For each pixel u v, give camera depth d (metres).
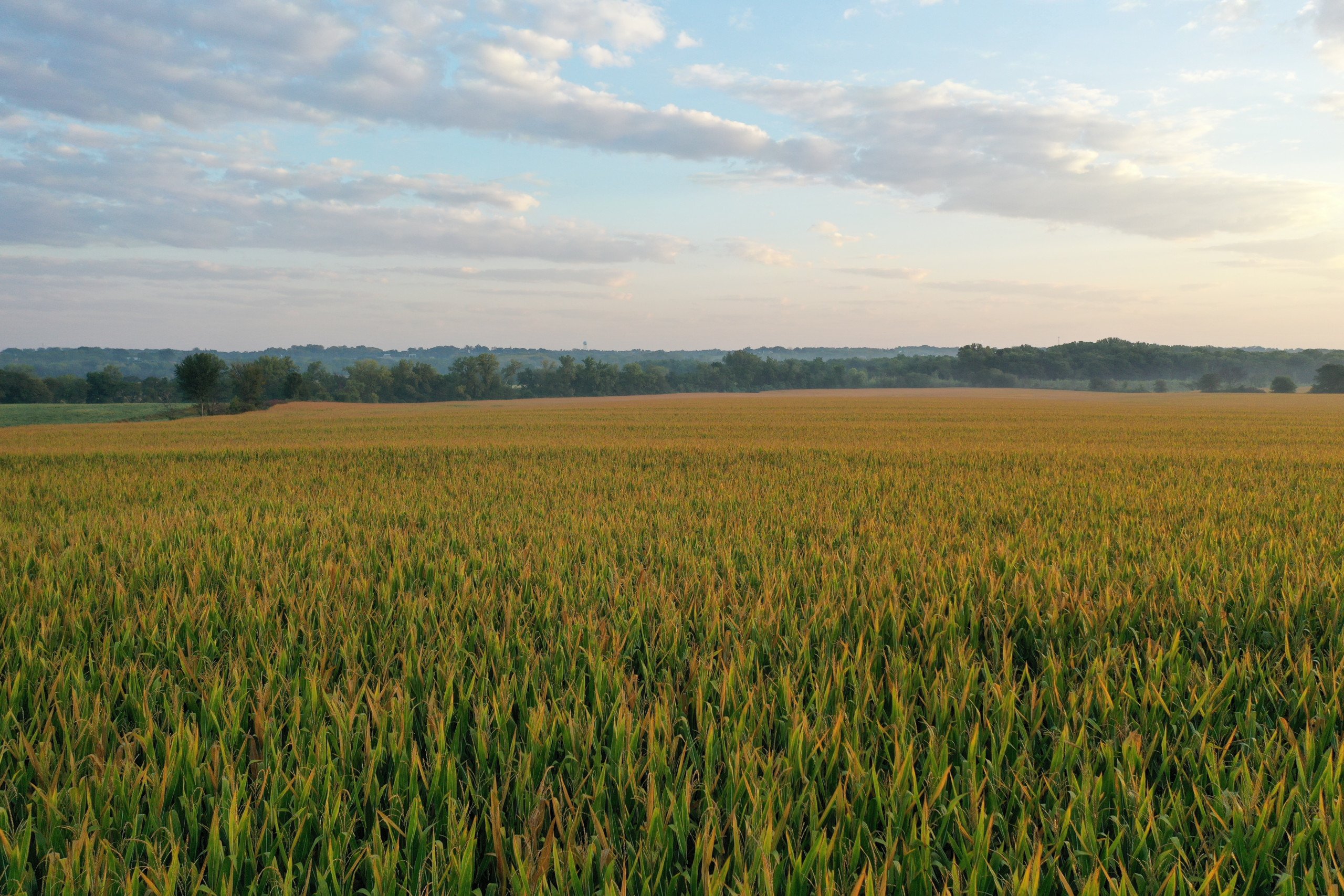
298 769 2.76
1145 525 8.02
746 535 7.50
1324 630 4.54
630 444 22.48
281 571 5.90
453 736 3.20
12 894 2.23
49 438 31.06
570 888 2.21
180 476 14.90
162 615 4.72
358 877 2.58
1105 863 2.34
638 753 3.05
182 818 2.76
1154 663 3.72
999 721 3.20
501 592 5.33
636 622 4.48
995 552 6.34
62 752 2.93
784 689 3.40
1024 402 78.94
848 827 2.53
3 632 4.41
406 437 28.28
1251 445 22.39
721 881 2.16
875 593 5.05
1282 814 2.43
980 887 2.30
